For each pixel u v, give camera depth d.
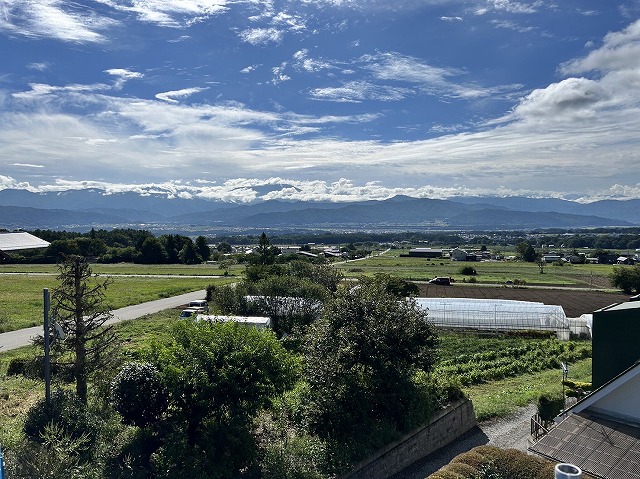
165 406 20.05
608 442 13.54
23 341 45.28
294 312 48.50
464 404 26.08
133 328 51.12
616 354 18.06
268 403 20.45
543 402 24.12
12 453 15.83
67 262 22.86
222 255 174.00
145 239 165.25
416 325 23.36
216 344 20.08
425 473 21.47
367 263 165.00
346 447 19.91
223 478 18.05
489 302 65.94
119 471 17.33
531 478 13.57
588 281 112.81
